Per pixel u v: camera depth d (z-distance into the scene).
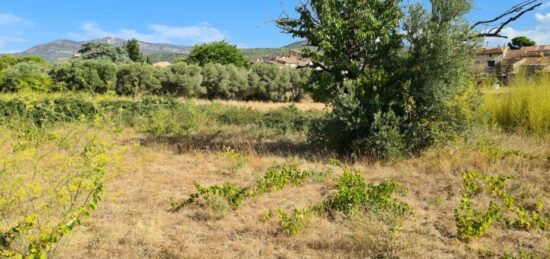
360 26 10.80
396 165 9.02
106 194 6.99
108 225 5.67
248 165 9.42
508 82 13.75
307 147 11.38
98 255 4.84
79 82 30.97
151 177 8.41
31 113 12.50
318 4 11.07
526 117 12.16
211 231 5.71
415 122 9.79
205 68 39.88
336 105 10.09
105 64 33.53
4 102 14.16
